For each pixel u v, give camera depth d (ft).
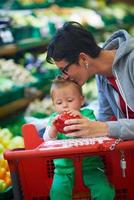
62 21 15.02
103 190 6.82
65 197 6.89
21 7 14.71
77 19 15.70
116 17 17.35
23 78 13.21
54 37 6.86
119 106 7.48
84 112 7.70
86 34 6.83
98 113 8.47
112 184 6.96
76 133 6.09
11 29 13.14
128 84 6.82
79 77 6.97
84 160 6.96
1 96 12.10
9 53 13.20
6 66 13.41
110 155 6.91
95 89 15.48
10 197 8.99
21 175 6.84
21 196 6.68
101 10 17.40
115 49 7.48
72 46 6.70
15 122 12.91
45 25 14.23
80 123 6.08
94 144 6.02
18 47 13.11
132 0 19.21
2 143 10.69
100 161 7.02
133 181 6.91
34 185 6.96
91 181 6.92
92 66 6.94
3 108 12.39
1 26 12.85
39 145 6.53
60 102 7.36
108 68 7.03
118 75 6.90
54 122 6.28
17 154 5.98
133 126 6.22
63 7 16.49
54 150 5.94
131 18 18.15
